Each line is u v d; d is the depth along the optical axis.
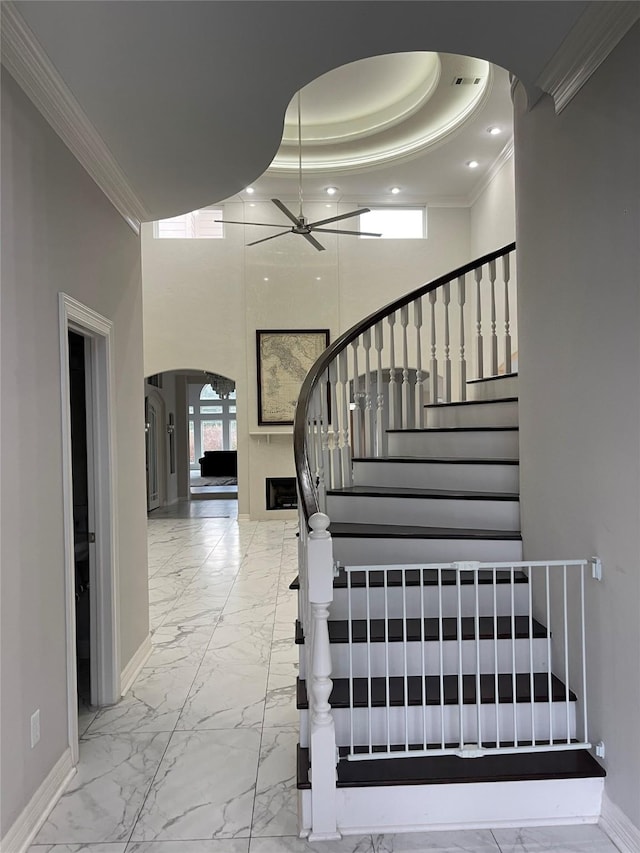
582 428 2.01
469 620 2.43
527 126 2.45
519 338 2.58
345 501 3.04
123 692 2.88
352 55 1.96
